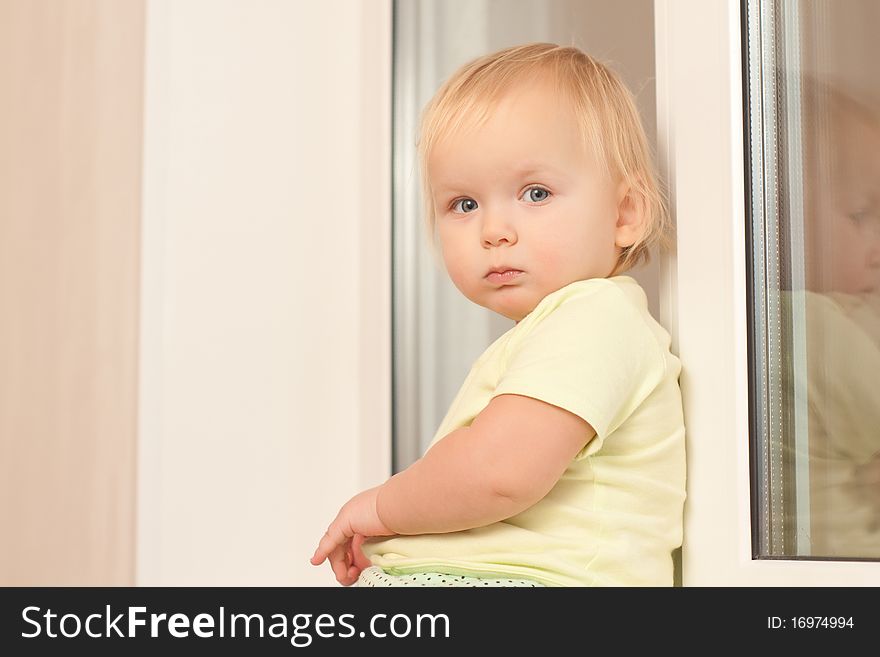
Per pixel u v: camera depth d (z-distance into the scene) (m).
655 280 1.22
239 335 1.54
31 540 1.61
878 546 0.86
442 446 0.88
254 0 1.58
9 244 1.67
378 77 1.52
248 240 1.55
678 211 0.99
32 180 1.66
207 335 1.54
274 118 1.57
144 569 1.51
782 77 0.94
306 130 1.57
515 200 0.96
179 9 1.57
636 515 0.90
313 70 1.57
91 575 1.54
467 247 0.97
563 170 0.94
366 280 1.51
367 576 0.91
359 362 1.52
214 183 1.56
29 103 1.67
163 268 1.55
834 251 0.90
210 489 1.52
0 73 1.69
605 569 0.87
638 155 0.99
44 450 1.61
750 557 0.92
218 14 1.58
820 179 0.91
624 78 1.24
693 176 0.98
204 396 1.53
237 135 1.57
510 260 0.95
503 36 1.39
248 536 1.52
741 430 0.93
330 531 0.94
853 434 0.88
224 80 1.57
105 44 1.61
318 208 1.55
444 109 0.99
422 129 1.04
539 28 1.35
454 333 1.44
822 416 0.90
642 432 0.91
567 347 0.87
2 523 1.63
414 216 1.49
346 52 1.57
